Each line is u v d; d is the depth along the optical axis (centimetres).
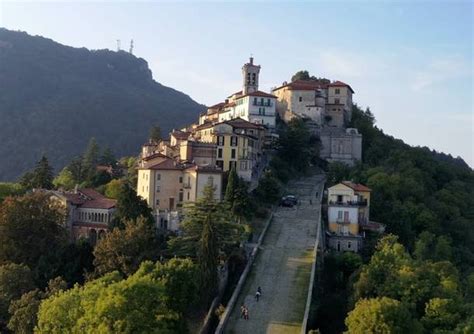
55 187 18275
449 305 9169
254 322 9244
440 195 18562
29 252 12181
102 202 14275
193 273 9381
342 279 11644
